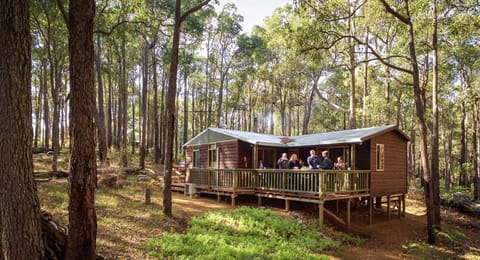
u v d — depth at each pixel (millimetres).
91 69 6074
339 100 41844
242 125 51594
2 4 4379
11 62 4398
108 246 7707
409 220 15695
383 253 10852
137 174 20594
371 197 14398
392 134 16062
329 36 13977
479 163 27266
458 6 13547
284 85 39344
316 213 13867
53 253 5695
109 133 31609
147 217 10711
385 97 25266
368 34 23625
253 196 16641
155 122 27875
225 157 18109
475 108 25266
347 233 12383
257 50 36312
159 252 7828
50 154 24875
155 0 23594
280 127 56719
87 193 5926
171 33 28781
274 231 10656
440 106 26547
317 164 13531
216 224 10812
